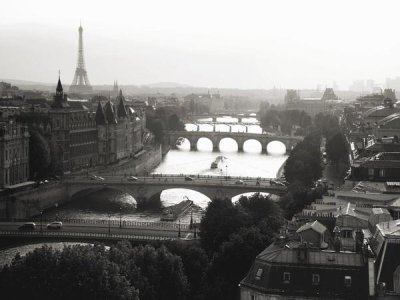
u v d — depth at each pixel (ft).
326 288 634.02
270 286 645.51
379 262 625.41
